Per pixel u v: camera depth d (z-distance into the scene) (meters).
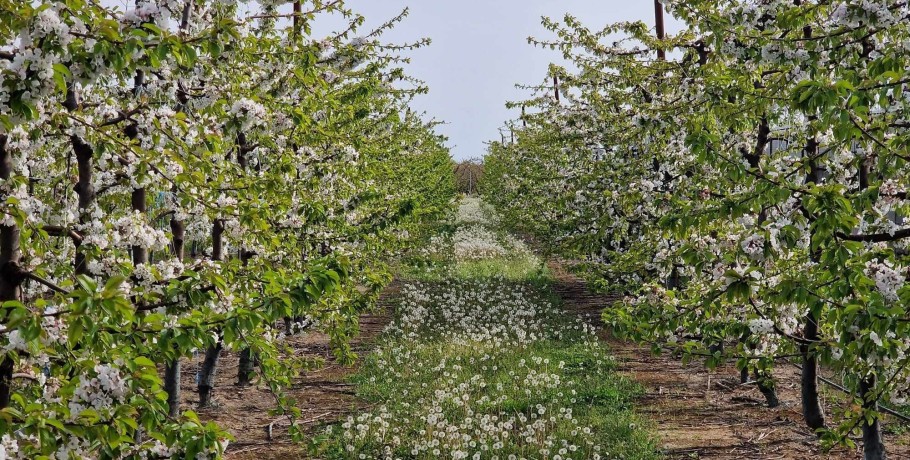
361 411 10.20
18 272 3.62
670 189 10.47
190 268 4.83
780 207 5.49
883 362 5.03
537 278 21.94
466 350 13.26
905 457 7.93
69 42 3.12
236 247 8.67
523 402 10.24
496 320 16.22
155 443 3.64
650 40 10.66
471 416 9.84
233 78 6.48
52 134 4.50
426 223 22.72
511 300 18.45
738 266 5.26
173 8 3.78
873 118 5.41
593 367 12.41
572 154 14.93
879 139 5.17
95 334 3.46
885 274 4.60
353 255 9.36
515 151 23.11
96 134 4.39
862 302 4.26
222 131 6.42
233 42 5.79
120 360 3.50
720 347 10.38
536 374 11.59
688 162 9.02
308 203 7.83
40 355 3.61
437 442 8.33
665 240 9.73
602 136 13.26
